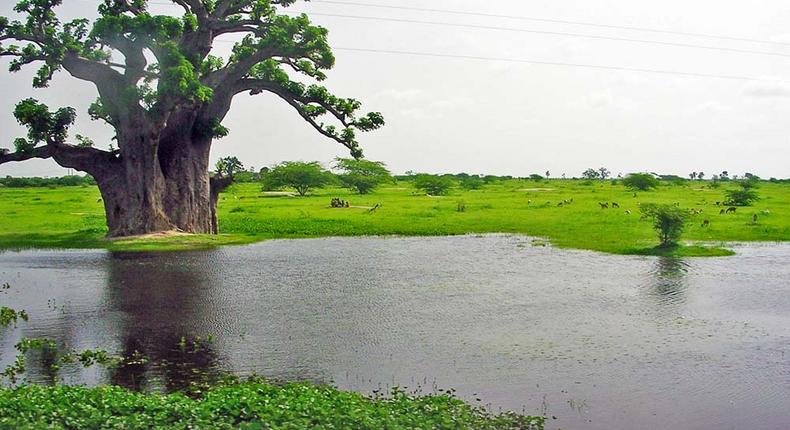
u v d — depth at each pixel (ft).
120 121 117.29
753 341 49.65
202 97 109.40
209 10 128.77
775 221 146.30
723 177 631.97
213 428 29.07
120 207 120.16
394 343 48.83
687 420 34.32
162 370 42.37
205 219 127.03
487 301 64.39
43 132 115.96
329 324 54.75
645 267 86.89
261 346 47.96
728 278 77.71
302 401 31.94
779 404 36.68
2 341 49.80
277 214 176.96
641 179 302.04
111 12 118.21
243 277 78.95
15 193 304.91
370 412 31.07
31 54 109.09
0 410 30.19
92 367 43.01
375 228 141.28
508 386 39.42
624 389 38.99
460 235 132.57
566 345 48.39
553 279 77.61
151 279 77.05
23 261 92.53
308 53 125.39
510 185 390.42
